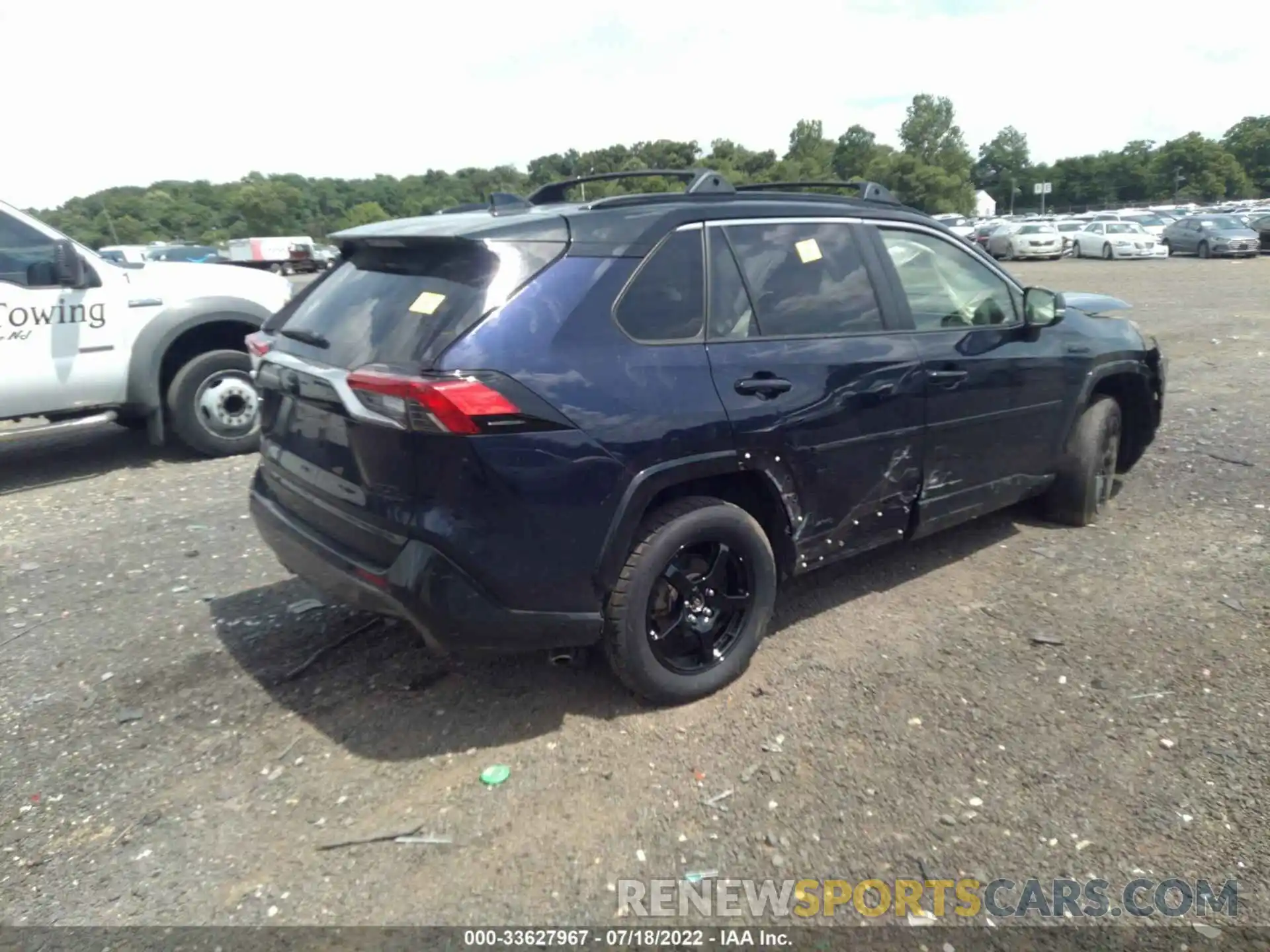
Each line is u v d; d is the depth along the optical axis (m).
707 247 3.69
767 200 3.99
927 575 4.86
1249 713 3.50
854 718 3.55
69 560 5.41
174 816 3.12
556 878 2.79
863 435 4.02
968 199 81.38
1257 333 12.43
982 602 4.51
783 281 3.89
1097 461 5.33
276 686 3.91
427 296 3.29
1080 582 4.70
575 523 3.23
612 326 3.37
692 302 3.60
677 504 3.55
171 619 4.58
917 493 4.35
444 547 3.07
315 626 4.45
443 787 3.22
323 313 3.70
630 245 3.49
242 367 7.71
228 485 6.89
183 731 3.61
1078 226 38.25
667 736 3.48
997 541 5.29
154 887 2.80
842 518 4.07
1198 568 4.80
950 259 4.63
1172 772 3.18
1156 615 4.30
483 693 3.80
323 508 3.48
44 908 2.73
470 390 3.00
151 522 6.05
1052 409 4.98
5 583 5.08
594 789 3.18
